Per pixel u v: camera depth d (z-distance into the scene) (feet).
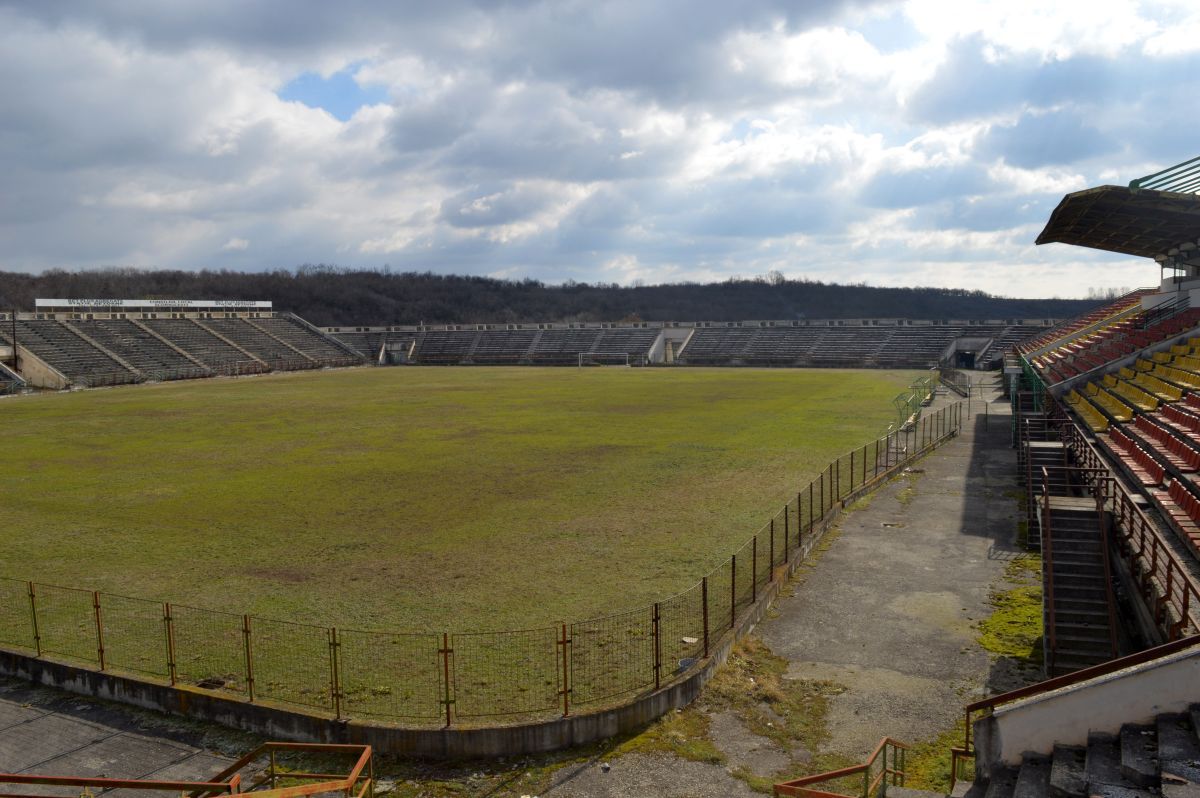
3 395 282.56
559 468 137.80
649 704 52.03
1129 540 65.10
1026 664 59.26
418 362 489.67
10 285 563.07
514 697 53.16
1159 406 115.75
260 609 71.00
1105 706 36.65
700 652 59.47
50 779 36.40
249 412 226.38
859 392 272.92
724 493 116.26
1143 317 193.67
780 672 59.36
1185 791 29.96
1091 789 32.40
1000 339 401.08
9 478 132.57
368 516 105.29
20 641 63.77
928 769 46.09
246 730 52.31
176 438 177.47
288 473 135.54
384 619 68.18
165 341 391.65
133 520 103.96
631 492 117.91
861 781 44.86
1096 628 60.85
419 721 49.98
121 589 76.95
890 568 82.53
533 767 47.42
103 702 56.49
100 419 212.23
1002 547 88.84
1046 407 149.79
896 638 64.85
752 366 434.30
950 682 57.00
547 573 80.38
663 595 73.20
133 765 48.39
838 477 110.11
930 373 358.23
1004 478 126.62
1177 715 35.47
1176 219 129.59
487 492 119.24
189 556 87.66
